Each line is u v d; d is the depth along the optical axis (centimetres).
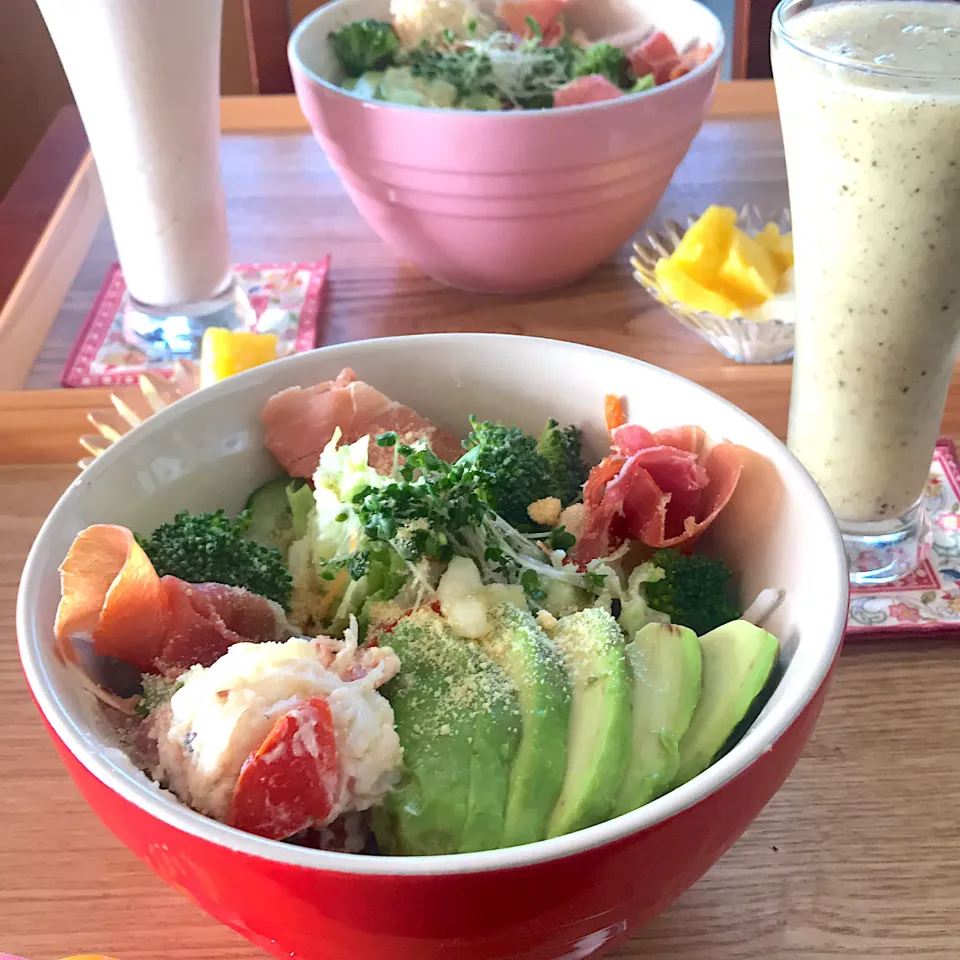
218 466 71
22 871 61
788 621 59
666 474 67
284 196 134
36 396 95
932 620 75
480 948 46
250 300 113
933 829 62
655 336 108
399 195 105
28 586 55
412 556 63
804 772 66
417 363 75
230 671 51
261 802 48
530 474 70
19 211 144
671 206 129
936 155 67
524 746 52
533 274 112
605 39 129
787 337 100
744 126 145
